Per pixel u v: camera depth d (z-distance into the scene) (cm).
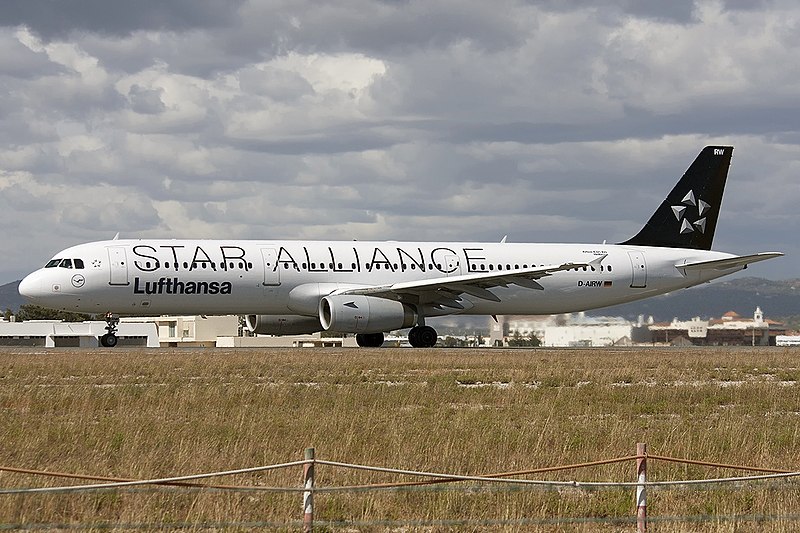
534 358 10131
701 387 7344
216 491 3266
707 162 12988
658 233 12850
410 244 11631
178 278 10419
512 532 3075
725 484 3656
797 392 7200
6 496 3078
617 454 4356
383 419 5228
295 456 4109
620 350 12912
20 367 8050
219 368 8200
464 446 4388
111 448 4297
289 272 10806
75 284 10150
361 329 10656
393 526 3133
